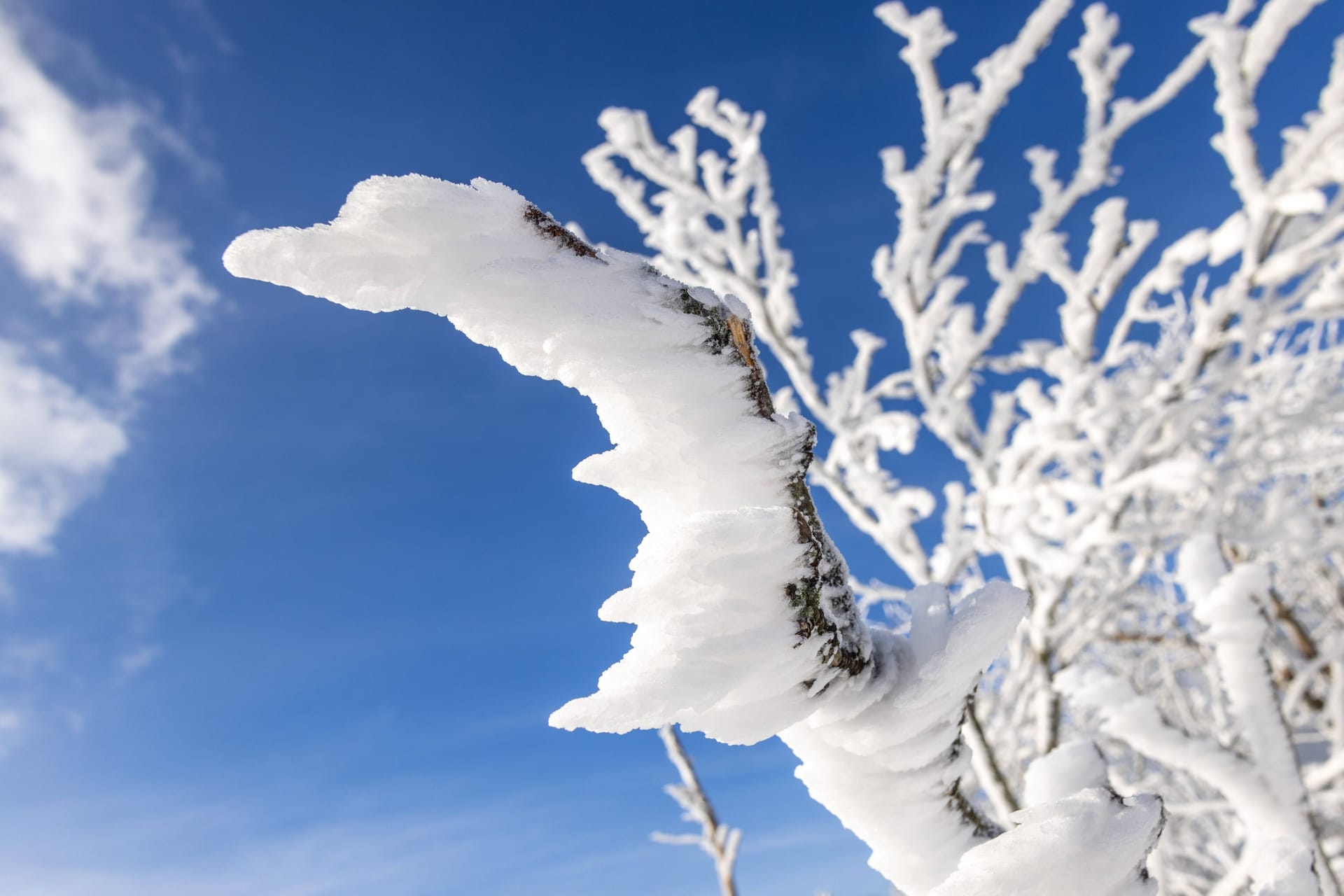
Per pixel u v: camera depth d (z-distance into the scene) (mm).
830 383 4129
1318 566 5508
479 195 468
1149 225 3289
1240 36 2672
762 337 4027
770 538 471
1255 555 4684
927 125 3906
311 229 440
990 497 3324
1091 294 3689
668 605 470
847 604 578
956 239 3949
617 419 516
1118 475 3125
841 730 607
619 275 494
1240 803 1332
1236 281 2941
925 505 3576
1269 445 3920
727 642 470
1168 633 4547
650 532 539
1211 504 3334
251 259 438
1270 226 2852
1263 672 1374
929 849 646
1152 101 3643
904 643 631
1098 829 548
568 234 493
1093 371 3256
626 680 457
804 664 518
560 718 439
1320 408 3336
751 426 510
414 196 443
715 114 4230
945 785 639
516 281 461
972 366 3918
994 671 4711
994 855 550
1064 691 1500
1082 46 3736
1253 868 1249
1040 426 3291
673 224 4102
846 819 655
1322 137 2617
